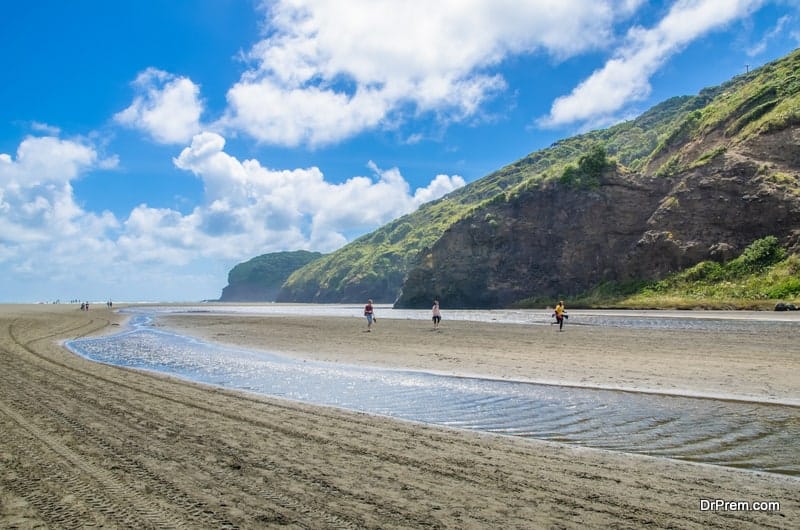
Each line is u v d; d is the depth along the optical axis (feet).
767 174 187.01
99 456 25.72
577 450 27.94
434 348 81.41
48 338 109.09
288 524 17.63
